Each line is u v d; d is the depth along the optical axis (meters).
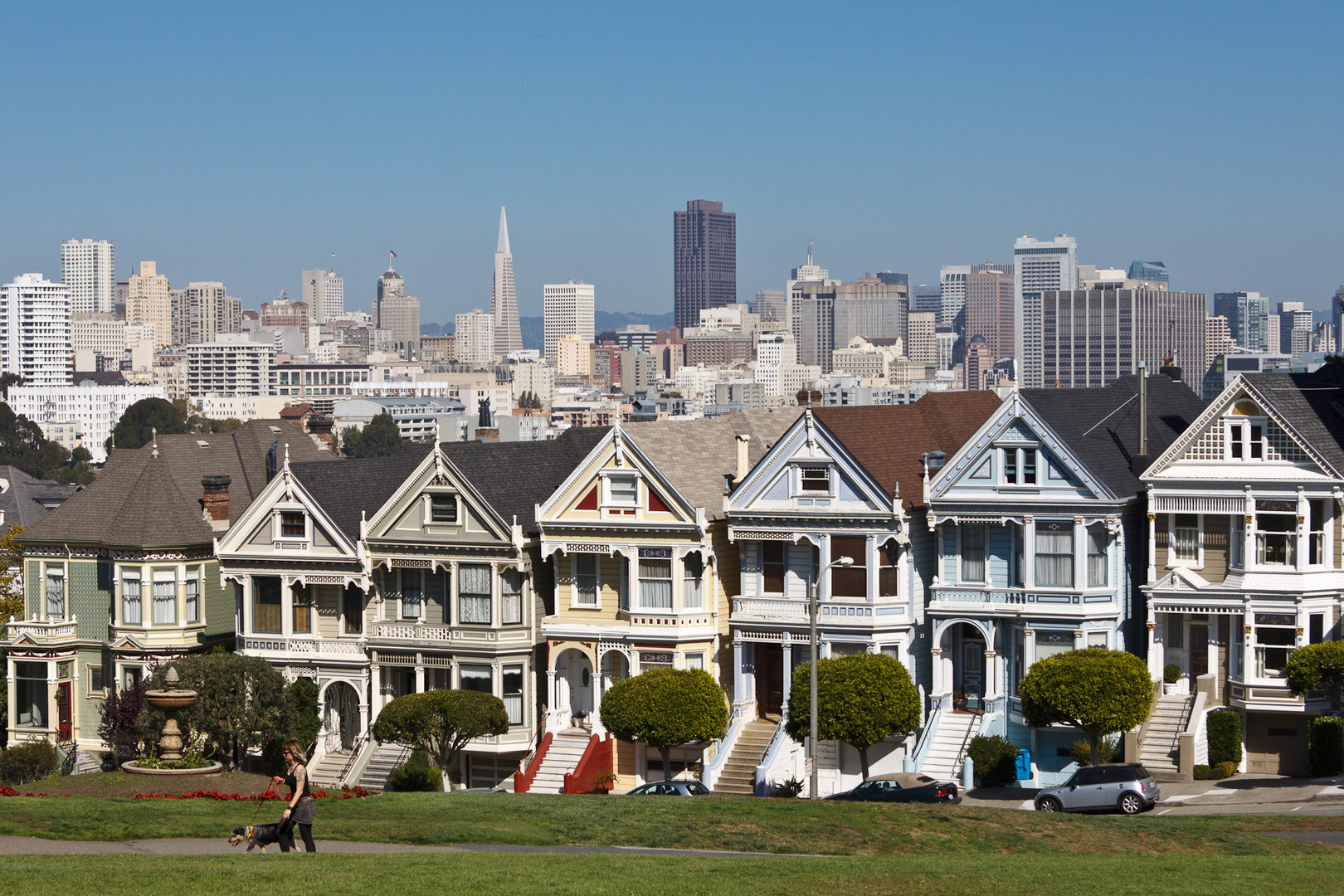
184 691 105.62
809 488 111.44
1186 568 105.94
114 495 130.38
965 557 110.06
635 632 113.94
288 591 122.12
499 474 120.62
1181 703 105.25
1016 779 105.75
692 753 115.06
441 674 119.56
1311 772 100.88
